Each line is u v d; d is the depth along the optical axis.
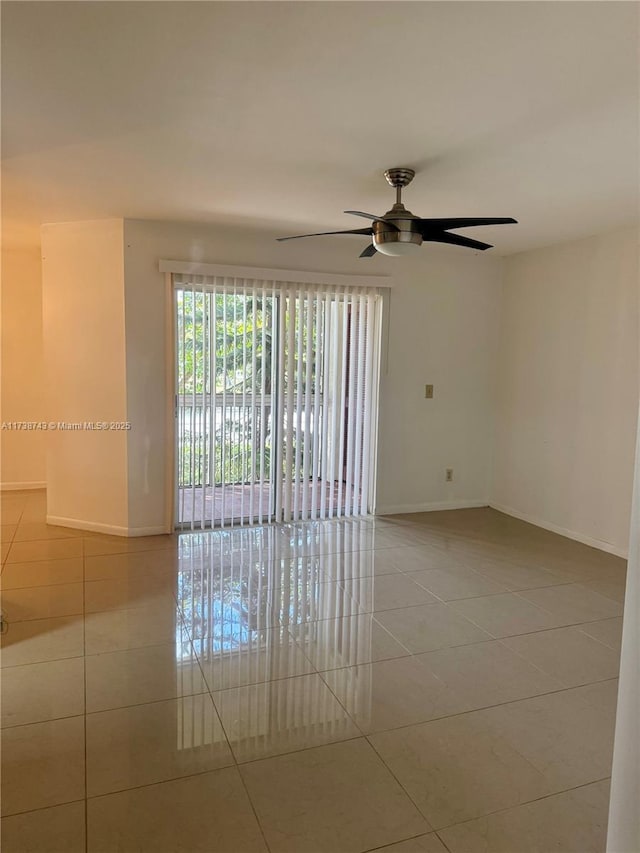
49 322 4.46
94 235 4.24
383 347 4.97
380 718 2.29
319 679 2.55
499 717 2.31
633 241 4.04
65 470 4.58
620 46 1.82
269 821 1.77
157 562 3.91
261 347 4.60
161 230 4.24
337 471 5.01
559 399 4.70
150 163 2.95
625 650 1.17
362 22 1.71
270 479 4.81
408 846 1.70
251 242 4.48
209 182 3.26
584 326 4.44
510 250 4.94
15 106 2.31
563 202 3.52
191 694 2.41
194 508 4.59
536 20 1.69
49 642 2.82
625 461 4.14
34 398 5.80
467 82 2.07
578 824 1.79
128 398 4.32
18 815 1.77
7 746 2.07
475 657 2.77
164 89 2.15
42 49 1.88
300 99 2.22
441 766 2.03
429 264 5.04
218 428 4.57
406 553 4.20
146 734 2.15
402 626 3.08
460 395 5.30
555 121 2.38
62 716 2.25
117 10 1.66
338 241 4.70
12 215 4.07
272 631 2.99
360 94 2.17
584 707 2.39
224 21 1.72
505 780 1.97
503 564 4.02
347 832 1.74
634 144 2.62
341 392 4.91
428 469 5.29
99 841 1.68
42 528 4.60
